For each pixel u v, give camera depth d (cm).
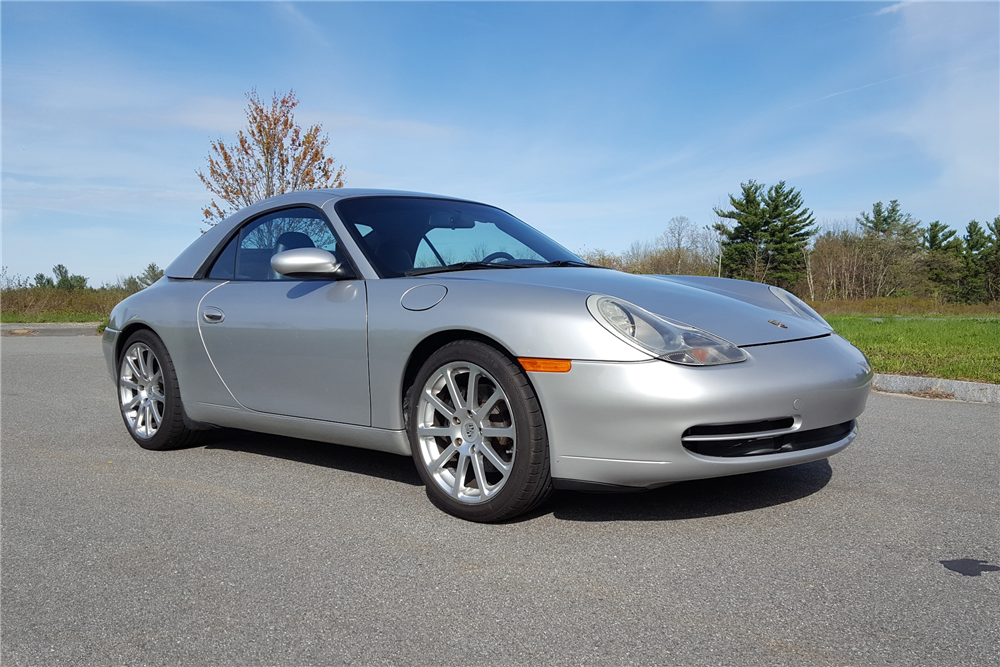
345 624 194
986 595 206
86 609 206
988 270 5253
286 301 336
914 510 281
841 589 211
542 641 183
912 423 451
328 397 317
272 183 1363
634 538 254
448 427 282
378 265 316
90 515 289
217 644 185
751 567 228
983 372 607
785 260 5419
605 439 246
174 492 319
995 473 334
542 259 347
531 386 258
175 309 385
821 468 343
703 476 246
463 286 283
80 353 943
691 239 5244
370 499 304
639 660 173
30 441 427
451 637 186
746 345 260
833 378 262
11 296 1766
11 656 181
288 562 237
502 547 247
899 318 2066
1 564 240
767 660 172
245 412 355
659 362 243
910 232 5494
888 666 169
